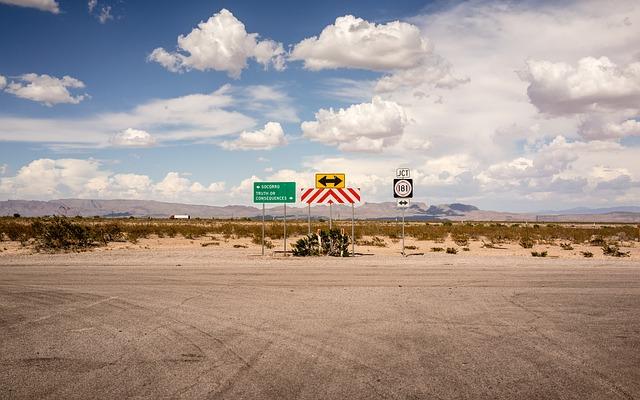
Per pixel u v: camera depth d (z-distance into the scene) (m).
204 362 7.21
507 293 12.89
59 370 6.88
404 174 23.56
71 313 10.58
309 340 8.38
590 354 7.63
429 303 11.56
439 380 6.47
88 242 33.31
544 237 45.44
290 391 6.07
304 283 14.63
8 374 6.73
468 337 8.59
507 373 6.75
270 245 32.97
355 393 6.01
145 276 16.22
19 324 9.60
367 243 35.72
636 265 19.22
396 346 8.03
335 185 24.53
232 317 10.12
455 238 42.66
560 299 12.08
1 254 25.78
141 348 7.93
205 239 42.88
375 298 12.18
